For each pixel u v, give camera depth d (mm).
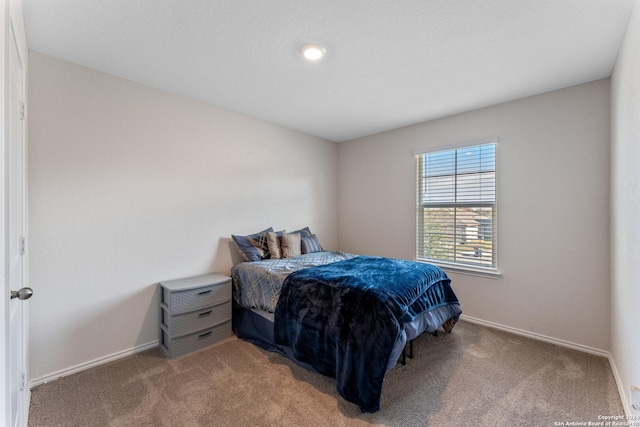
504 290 2805
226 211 3006
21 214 1520
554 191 2520
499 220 2834
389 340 1673
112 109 2229
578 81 2340
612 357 2137
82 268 2090
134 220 2352
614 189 2059
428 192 3436
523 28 1675
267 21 1622
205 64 2094
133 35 1747
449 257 3242
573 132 2420
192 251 2730
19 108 1438
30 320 1863
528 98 2652
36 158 1891
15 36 1275
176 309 2295
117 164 2256
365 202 4070
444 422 1581
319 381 1961
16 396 1229
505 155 2789
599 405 1710
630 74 1578
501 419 1603
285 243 3244
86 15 1562
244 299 2646
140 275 2385
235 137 3080
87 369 2090
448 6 1495
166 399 1762
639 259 1439
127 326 2312
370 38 1777
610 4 1476
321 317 1989
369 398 1616
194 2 1475
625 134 1725
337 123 3482
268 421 1585
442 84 2416
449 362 2203
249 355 2328
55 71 1971
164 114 2527
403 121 3400
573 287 2432
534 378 1988
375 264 2598
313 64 2094
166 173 2545
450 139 3189
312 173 4012
